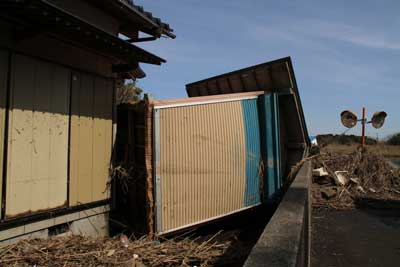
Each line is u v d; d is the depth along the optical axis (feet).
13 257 13.51
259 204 25.99
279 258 7.26
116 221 22.33
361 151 42.52
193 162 21.44
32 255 13.87
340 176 36.65
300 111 31.50
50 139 16.78
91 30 14.62
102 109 20.68
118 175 21.68
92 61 19.84
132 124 22.00
